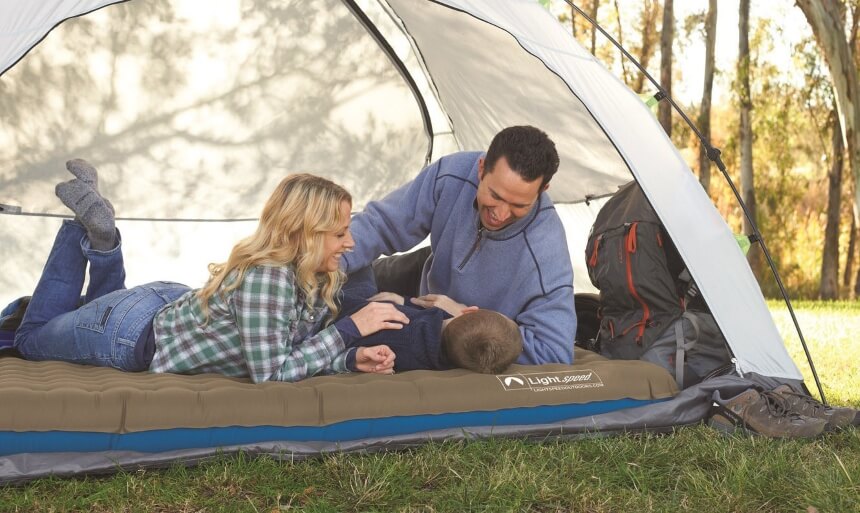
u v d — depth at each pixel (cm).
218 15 483
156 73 494
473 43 423
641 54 1573
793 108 1535
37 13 279
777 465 262
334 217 281
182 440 256
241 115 526
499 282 338
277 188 284
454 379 288
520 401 289
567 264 335
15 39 274
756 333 336
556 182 481
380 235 349
